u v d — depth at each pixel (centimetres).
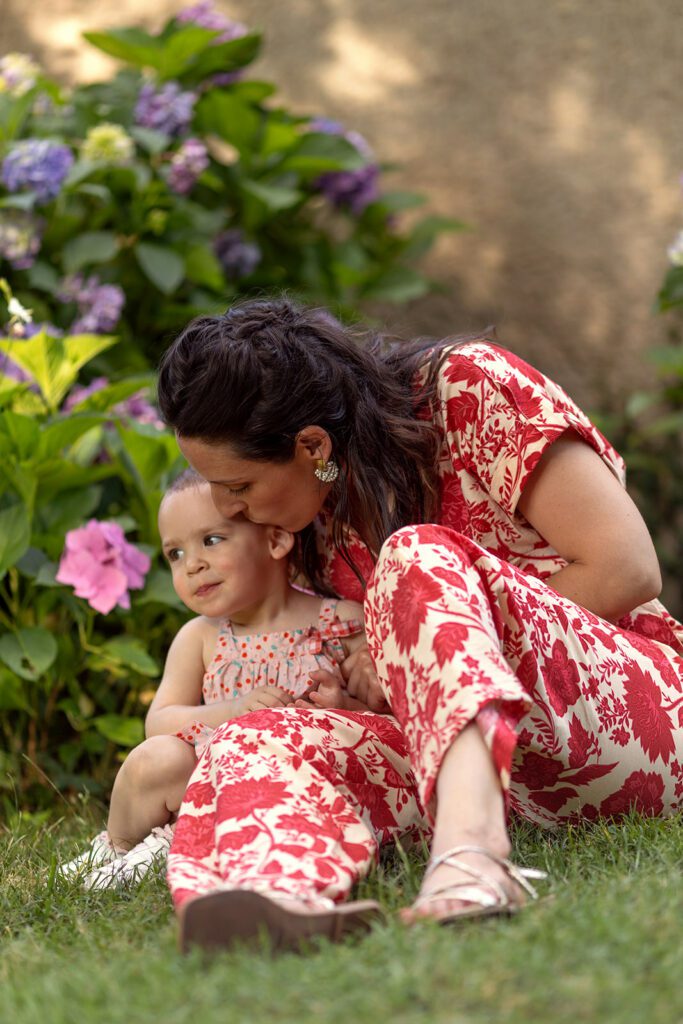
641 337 703
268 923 214
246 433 278
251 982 192
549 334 721
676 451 681
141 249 584
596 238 710
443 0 725
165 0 721
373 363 300
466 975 184
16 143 583
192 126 648
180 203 612
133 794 310
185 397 280
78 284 573
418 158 734
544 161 716
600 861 259
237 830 245
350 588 324
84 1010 188
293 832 243
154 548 452
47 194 557
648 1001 176
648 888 226
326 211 738
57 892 288
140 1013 184
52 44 728
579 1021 172
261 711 270
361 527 298
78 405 463
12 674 437
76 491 456
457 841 223
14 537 425
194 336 286
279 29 736
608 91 703
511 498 287
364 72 735
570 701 265
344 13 734
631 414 659
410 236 724
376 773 273
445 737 231
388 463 295
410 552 252
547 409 288
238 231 645
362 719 277
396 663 248
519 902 223
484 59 722
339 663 318
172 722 316
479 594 251
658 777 282
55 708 461
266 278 656
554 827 289
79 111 621
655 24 691
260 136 655
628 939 195
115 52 630
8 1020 191
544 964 187
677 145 693
